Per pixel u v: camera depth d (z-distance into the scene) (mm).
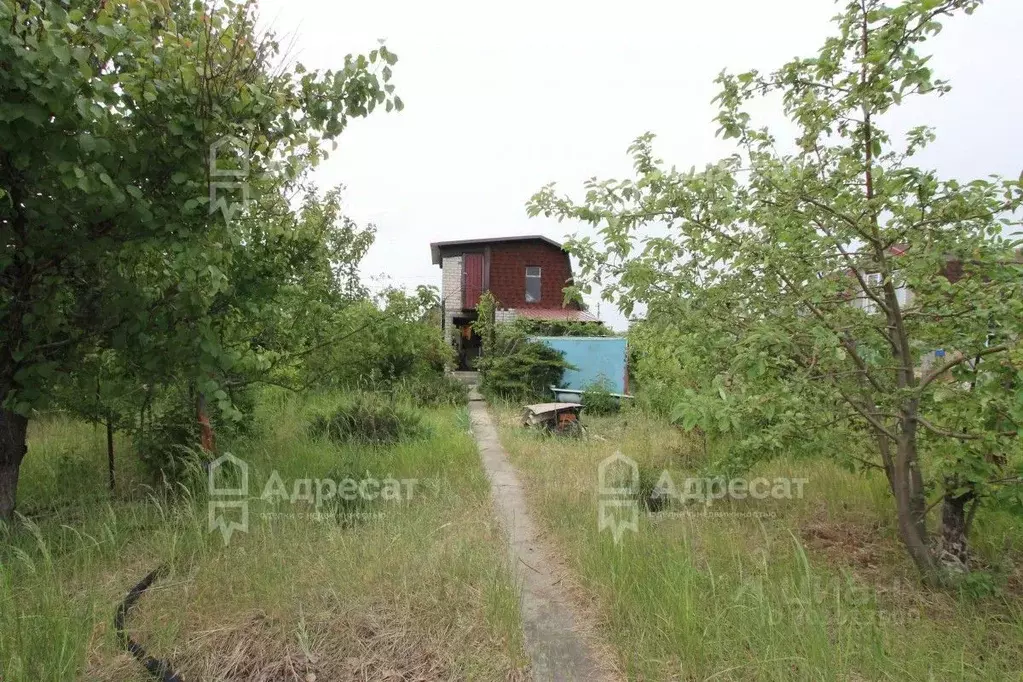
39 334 4242
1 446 4395
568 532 4746
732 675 2766
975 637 3168
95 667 2865
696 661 2865
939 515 4848
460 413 11031
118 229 4008
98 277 4348
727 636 3023
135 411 5648
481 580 3672
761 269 3912
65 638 2764
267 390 9195
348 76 4676
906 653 2971
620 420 10516
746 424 3986
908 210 3564
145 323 4297
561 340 15258
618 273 4340
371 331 7391
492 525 5008
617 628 3305
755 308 3980
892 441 4195
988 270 3668
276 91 4410
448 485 5895
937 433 3621
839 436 4133
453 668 2943
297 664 2959
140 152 3830
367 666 2965
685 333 4203
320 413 8445
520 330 15438
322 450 6695
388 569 3748
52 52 3184
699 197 3861
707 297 4074
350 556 3838
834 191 3756
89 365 4727
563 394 13797
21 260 4055
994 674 2809
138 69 3779
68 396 5027
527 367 14234
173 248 3893
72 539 4164
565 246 4387
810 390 3656
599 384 13383
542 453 7852
